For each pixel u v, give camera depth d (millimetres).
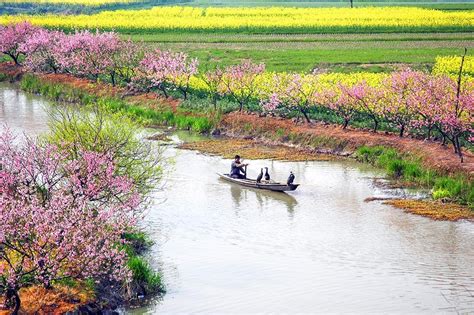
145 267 89188
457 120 136375
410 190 130500
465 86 155375
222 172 141875
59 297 79438
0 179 84000
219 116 178500
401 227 111750
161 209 119500
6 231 76000
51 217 78375
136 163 107062
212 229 110688
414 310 84812
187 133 176000
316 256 100688
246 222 114062
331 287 90875
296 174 141125
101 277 84312
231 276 93625
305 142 161375
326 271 95750
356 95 162625
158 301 85875
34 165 90688
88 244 80312
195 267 96188
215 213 118188
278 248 103375
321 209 120562
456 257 100250
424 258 99938
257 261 98750
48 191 86875
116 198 98125
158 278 89125
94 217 86688
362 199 125562
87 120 113188
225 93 193000
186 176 139125
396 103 155500
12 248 76812
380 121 165000
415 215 117062
